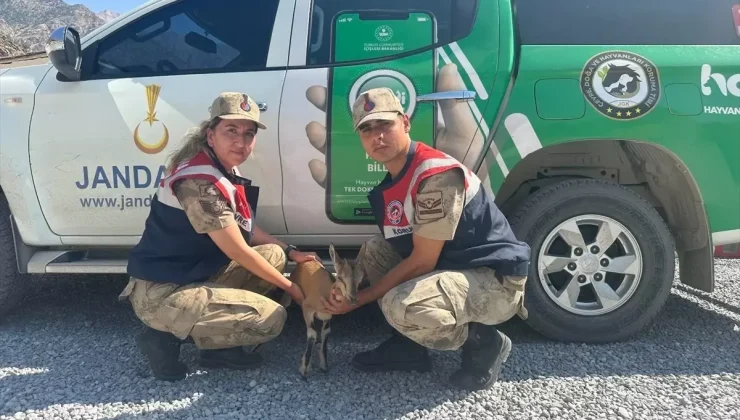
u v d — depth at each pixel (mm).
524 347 2920
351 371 2627
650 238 2896
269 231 3051
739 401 2355
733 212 2920
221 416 2223
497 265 2369
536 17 2982
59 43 2814
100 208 3020
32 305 3600
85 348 2906
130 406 2299
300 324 3266
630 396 2398
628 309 2924
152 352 2475
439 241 2260
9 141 2994
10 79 3078
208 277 2533
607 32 2957
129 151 2961
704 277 3021
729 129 2859
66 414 2225
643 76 2861
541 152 3031
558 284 3037
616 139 2875
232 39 3047
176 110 2934
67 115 2979
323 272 2531
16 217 3061
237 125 2406
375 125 2252
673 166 2969
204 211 2316
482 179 2900
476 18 2973
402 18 2994
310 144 2912
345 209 2969
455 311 2273
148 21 3094
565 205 2881
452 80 2891
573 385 2500
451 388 2467
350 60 2967
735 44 2938
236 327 2414
